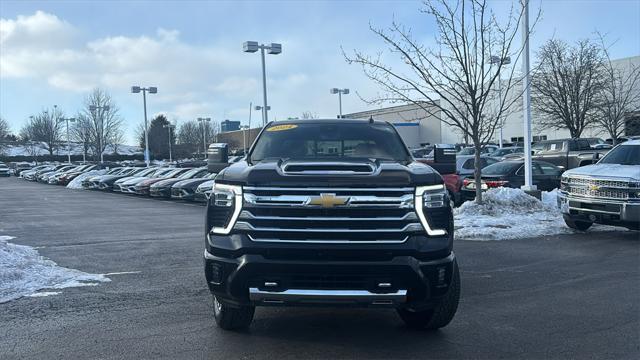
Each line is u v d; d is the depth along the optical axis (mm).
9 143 97875
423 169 4809
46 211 19422
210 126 85500
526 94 14750
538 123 37625
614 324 5535
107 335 5305
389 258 4363
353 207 4359
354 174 4480
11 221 15898
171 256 9586
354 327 5477
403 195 4426
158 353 4789
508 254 9344
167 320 5777
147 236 12211
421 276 4387
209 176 25000
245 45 26328
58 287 7246
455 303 5031
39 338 5238
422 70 13602
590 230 11859
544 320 5684
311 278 4379
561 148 23234
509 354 4715
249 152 6016
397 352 4773
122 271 8297
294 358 4641
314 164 4773
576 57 30547
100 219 16234
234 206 4504
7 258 8211
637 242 10359
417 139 62906
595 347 4879
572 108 29953
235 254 4445
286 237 4395
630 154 11305
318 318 5789
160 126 93625
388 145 6004
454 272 4871
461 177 17453
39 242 11344
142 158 89312
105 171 40281
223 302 4723
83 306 6340
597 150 22625
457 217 12883
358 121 6410
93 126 66625
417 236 4426
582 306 6195
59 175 44375
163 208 20297
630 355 4676
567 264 8508
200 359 4637
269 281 4391
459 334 5254
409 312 5324
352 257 4344
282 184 4418
